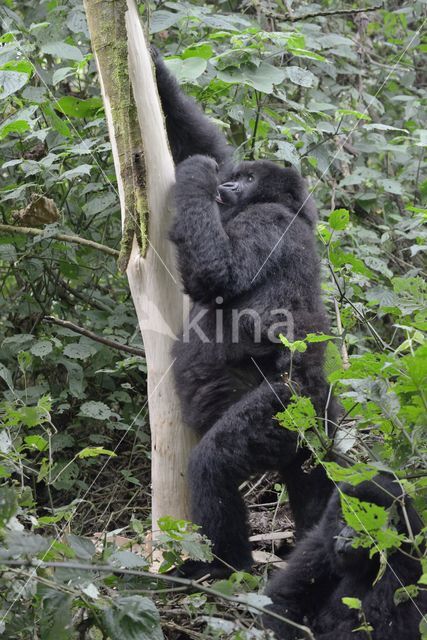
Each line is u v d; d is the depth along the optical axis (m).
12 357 8.77
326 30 11.03
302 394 6.78
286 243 7.23
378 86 11.33
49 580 5.20
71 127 9.17
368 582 5.84
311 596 6.05
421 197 10.18
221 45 9.36
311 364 6.88
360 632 5.61
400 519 5.75
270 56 8.87
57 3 9.18
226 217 7.68
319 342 7.00
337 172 10.30
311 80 8.47
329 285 8.30
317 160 9.09
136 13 6.86
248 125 9.06
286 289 7.13
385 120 11.23
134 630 5.03
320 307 7.30
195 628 5.85
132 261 6.91
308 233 7.45
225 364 7.08
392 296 8.30
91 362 8.80
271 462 6.62
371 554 5.43
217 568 6.46
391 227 10.33
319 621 5.93
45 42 8.77
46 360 8.79
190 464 6.63
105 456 8.68
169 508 6.93
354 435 7.15
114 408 8.98
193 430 6.98
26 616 5.15
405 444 6.01
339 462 6.70
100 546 6.56
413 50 11.53
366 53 11.41
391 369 5.95
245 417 6.55
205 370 7.04
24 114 7.93
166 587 6.09
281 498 7.48
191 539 5.89
